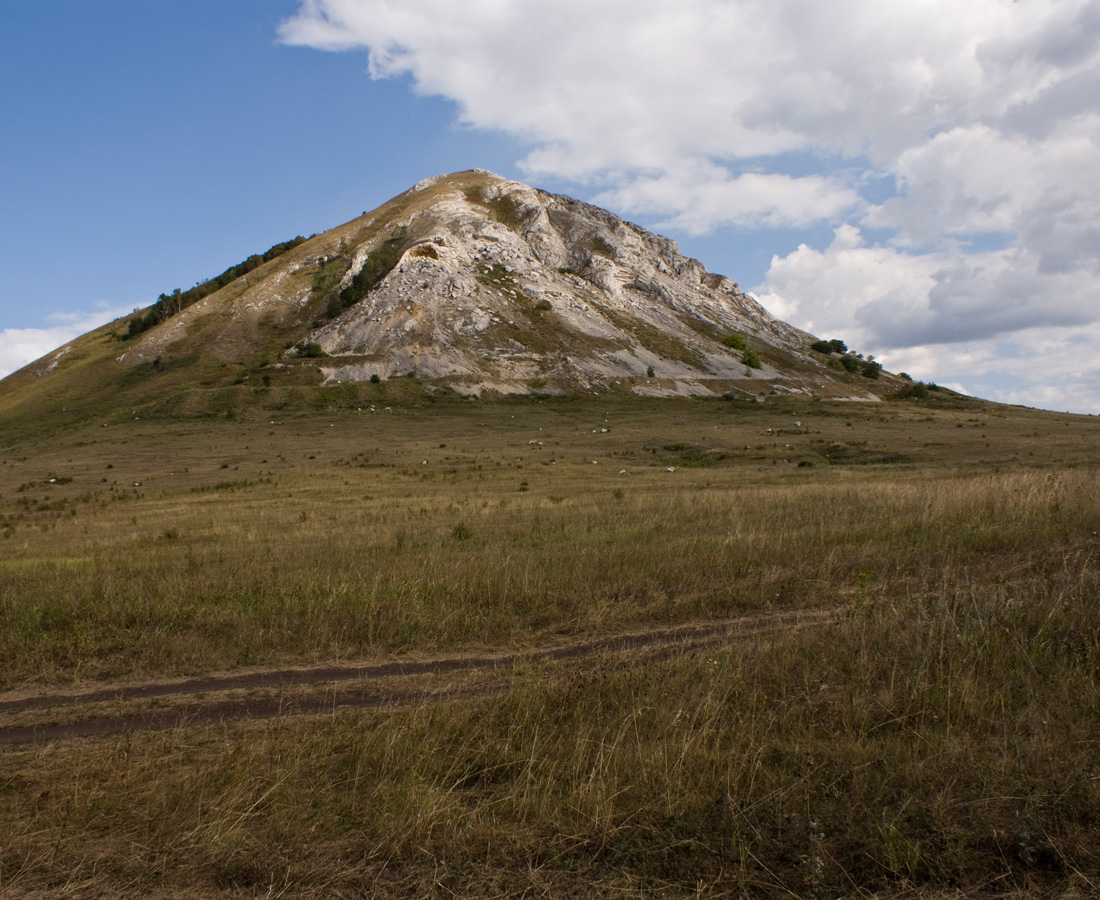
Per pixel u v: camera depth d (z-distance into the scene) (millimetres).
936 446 44594
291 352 96812
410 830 4215
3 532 26031
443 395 81625
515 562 11352
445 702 5996
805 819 4238
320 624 8352
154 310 128375
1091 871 3793
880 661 6387
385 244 132375
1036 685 5770
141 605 9195
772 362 114125
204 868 4023
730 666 6391
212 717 6188
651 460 46000
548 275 127188
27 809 4645
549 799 4473
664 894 3762
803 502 18578
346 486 36094
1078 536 11062
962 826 4160
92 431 71188
